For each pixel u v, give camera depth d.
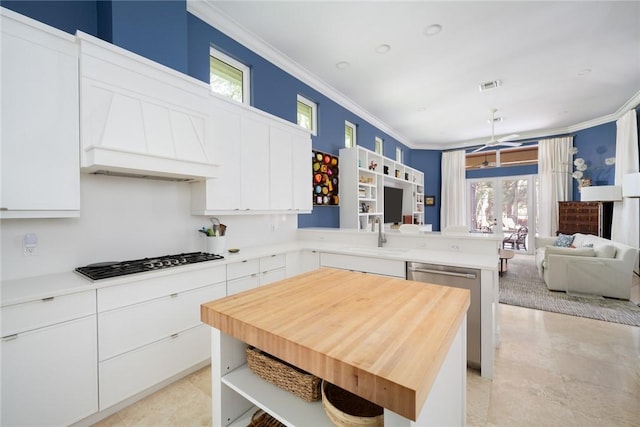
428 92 4.75
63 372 1.50
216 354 1.14
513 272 5.27
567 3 2.69
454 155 8.37
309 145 3.70
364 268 2.71
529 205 7.47
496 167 7.93
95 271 1.81
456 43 3.35
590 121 6.21
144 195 2.34
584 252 3.92
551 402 1.79
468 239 2.71
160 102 2.06
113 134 1.80
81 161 1.74
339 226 4.80
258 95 3.47
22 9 1.83
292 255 3.07
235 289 2.45
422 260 2.35
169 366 1.97
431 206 8.73
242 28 3.09
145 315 1.85
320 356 0.74
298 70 3.95
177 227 2.58
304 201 3.59
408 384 0.60
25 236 1.76
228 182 2.66
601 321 3.03
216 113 2.54
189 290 2.10
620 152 5.35
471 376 2.08
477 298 2.09
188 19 2.74
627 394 1.86
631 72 4.02
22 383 1.38
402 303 1.14
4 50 1.47
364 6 2.75
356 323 0.95
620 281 3.62
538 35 3.18
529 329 2.85
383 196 5.62
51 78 1.63
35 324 1.42
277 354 0.85
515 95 4.85
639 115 4.99
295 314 1.03
